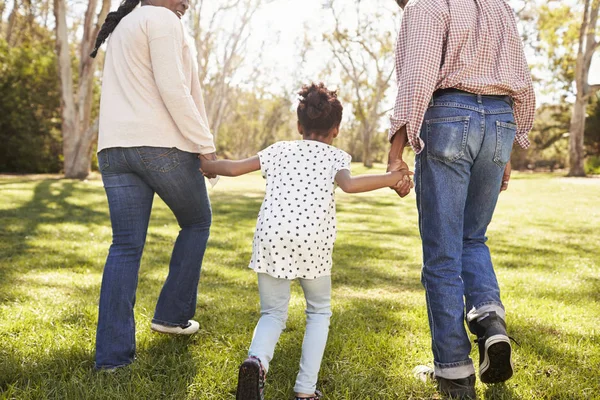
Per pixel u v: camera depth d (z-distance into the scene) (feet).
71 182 59.06
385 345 9.43
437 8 7.36
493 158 7.49
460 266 7.59
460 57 7.38
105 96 8.28
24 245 19.93
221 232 26.12
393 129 7.29
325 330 7.53
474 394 7.36
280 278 7.34
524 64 7.93
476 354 9.12
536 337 9.92
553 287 14.67
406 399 7.47
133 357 8.34
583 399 7.37
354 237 25.76
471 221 8.13
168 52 7.88
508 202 46.52
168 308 9.34
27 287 13.20
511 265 18.44
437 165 7.44
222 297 12.97
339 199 53.52
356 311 11.98
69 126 68.33
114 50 8.27
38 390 7.19
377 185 7.35
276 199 7.55
